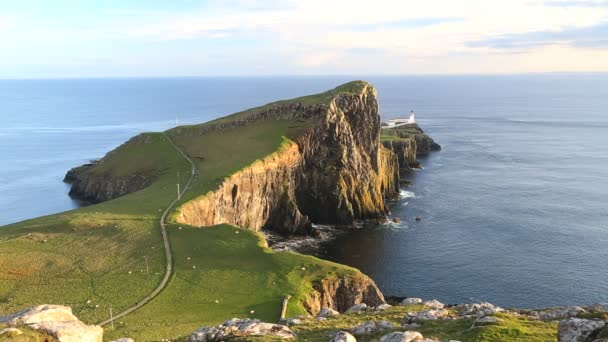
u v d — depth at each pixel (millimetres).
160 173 138375
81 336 27938
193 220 101688
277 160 132250
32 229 91375
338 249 112188
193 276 71125
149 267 74312
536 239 114500
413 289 90375
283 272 73125
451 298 86562
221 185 112938
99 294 65250
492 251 107688
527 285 90438
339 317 42469
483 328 29516
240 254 79750
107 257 78000
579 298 85188
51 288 67125
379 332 33125
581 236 116062
